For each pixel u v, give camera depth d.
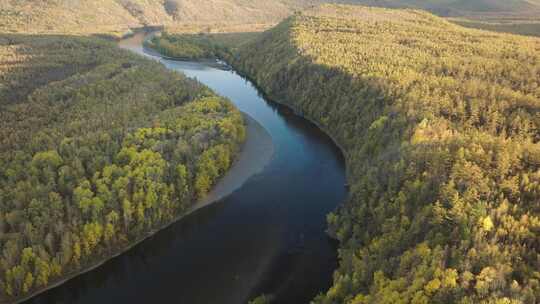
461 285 58.25
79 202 87.00
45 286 79.44
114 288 81.06
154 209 94.50
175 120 124.56
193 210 102.75
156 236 93.94
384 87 128.75
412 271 63.19
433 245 68.06
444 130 99.38
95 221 84.75
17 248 77.38
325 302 70.69
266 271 84.75
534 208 69.81
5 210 85.19
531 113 104.62
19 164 99.50
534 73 127.12
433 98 114.38
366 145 113.06
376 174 93.38
